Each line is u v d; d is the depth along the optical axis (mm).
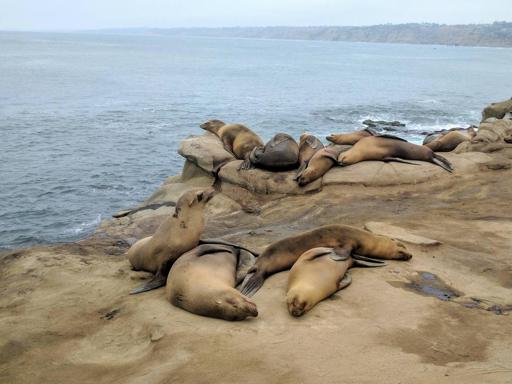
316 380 4625
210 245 7523
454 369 4738
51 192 19625
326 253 6727
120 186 20641
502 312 6012
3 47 155250
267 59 130750
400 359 4941
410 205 10875
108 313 6840
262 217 11172
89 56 118625
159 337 5727
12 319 6871
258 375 4793
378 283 6707
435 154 13039
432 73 90938
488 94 56500
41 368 5664
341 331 5516
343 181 11906
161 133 31266
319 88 59812
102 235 11297
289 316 5895
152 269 7789
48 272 8617
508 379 4535
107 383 5152
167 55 136875
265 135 31703
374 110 42344
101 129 31703
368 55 176875
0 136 28594
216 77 72125
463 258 7707
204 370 4969
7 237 15648
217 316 6004
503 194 11250
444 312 5965
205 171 13711
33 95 45688
